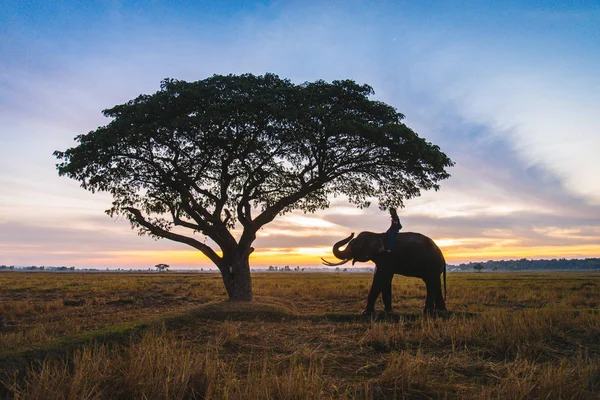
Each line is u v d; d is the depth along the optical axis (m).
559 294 24.12
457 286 32.97
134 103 16.22
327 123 15.53
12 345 8.30
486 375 7.03
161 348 7.32
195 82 15.89
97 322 13.27
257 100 15.04
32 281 48.28
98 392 5.84
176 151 16.62
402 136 15.44
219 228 17.27
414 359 7.42
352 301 20.62
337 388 6.28
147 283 41.28
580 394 5.88
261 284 38.06
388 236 14.38
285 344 9.09
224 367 7.03
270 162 17.66
